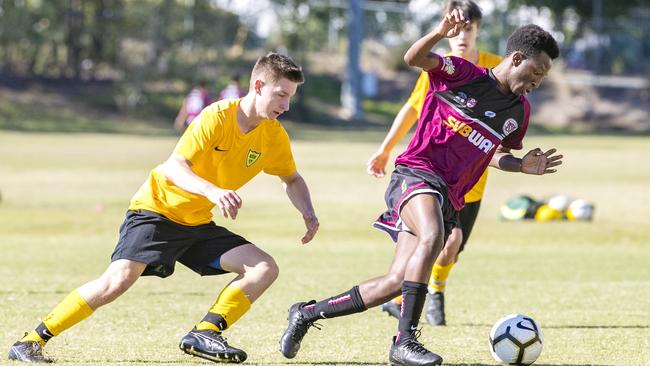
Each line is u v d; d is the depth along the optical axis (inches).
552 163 662.5
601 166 3149.6
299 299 957.2
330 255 1364.4
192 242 625.3
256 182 2501.2
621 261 1334.9
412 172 636.7
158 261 611.2
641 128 6230.3
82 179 2426.2
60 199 2015.3
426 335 775.7
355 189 2326.5
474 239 1593.3
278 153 642.2
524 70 627.2
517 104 643.5
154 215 615.2
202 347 609.0
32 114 4756.4
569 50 7106.3
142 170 2714.1
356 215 1852.9
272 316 855.1
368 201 2085.4
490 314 885.2
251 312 876.6
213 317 616.1
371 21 7017.7
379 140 4453.7
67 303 618.8
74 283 1039.0
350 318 848.9
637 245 1537.9
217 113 604.4
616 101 6584.6
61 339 721.0
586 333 778.8
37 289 988.6
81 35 5364.2
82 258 1269.7
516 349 642.8
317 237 1588.3
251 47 6515.8
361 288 622.5
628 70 7007.9
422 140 644.7
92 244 1438.2
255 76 605.6
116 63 5442.9
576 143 4544.8
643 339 751.7
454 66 633.6
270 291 1011.9
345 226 1713.8
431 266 599.2
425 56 623.5
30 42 5167.3
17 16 5064.0
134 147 3580.2
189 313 858.8
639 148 4160.9
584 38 7130.9
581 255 1406.3
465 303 952.3
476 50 852.6
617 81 6870.1
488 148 642.2
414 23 7007.9
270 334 765.9
